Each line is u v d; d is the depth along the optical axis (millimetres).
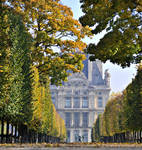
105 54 28000
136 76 55188
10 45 30016
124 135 81562
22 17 39719
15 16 33156
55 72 44469
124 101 69938
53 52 44750
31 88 38531
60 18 43812
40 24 44062
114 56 28172
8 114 30266
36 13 42750
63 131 164250
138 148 13641
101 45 27203
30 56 39469
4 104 29062
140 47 27266
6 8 30484
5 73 28922
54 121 93125
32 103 39188
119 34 26281
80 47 44875
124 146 13859
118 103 86438
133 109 55625
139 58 28656
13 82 29828
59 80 45188
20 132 45656
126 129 68312
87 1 27328
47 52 44500
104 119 113188
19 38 32562
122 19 26328
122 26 26375
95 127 167750
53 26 43219
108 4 26531
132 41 26812
